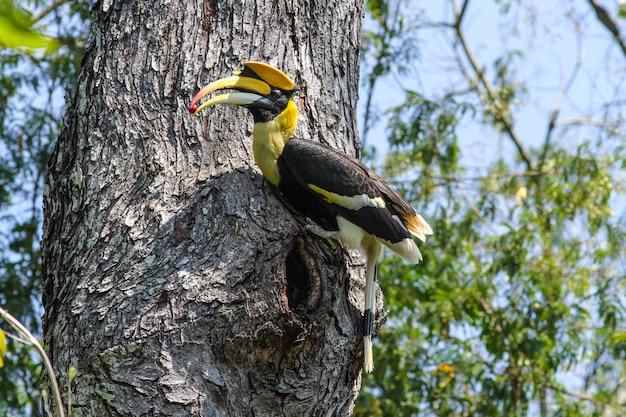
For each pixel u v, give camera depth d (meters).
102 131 9.27
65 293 8.60
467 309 17.45
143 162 9.07
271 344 8.34
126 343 8.05
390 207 10.16
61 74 17.95
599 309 17.50
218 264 8.41
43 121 17.80
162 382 8.00
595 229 19.36
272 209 8.89
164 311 8.19
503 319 17.39
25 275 17.31
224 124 9.55
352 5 10.96
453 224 19.30
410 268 17.89
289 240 8.72
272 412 8.45
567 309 17.08
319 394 8.71
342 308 9.04
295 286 8.83
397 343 17.66
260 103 9.47
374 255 9.77
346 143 10.42
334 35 10.65
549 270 18.05
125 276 8.40
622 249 19.44
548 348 17.06
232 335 8.22
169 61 9.67
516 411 17.14
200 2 9.99
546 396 18.86
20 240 17.38
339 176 9.60
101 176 9.01
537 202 20.05
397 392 17.02
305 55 10.34
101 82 9.55
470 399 17.39
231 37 9.97
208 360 8.19
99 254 8.59
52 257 9.07
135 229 8.65
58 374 8.27
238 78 9.44
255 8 10.17
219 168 9.16
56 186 9.32
